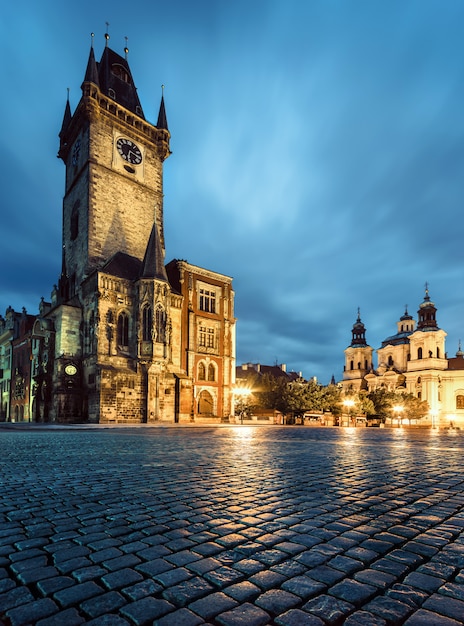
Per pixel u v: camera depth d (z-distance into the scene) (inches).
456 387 3457.2
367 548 144.5
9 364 2324.1
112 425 1255.5
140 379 1515.7
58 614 98.2
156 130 2050.9
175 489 246.7
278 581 116.6
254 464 363.3
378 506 207.2
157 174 2028.8
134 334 1569.9
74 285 1777.8
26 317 2215.8
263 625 92.7
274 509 199.3
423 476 304.0
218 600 104.8
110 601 104.4
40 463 363.6
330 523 175.8
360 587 112.9
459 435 1080.8
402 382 3777.1
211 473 308.3
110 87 1982.0
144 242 1907.0
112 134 1854.1
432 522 178.2
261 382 2546.8
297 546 145.9
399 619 95.7
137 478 285.1
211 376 1822.1
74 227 1859.0
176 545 146.6
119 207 1830.7
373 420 2559.1
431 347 3597.4
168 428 1135.0
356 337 4424.2
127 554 137.8
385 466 360.2
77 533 160.6
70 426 1186.0
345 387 4269.2
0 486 255.1
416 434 1127.6
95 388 1434.5
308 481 277.6
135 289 1603.1
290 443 624.1
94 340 1482.5
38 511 194.4
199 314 1813.5
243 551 140.9
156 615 97.3
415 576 121.0
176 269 1814.7
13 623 93.7
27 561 131.3
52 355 1642.5
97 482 269.1
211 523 174.6
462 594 109.3
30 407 1893.5
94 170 1763.0
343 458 422.3
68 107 2169.0
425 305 3722.9
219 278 1929.1
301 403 2042.3
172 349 1672.0
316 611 99.3
